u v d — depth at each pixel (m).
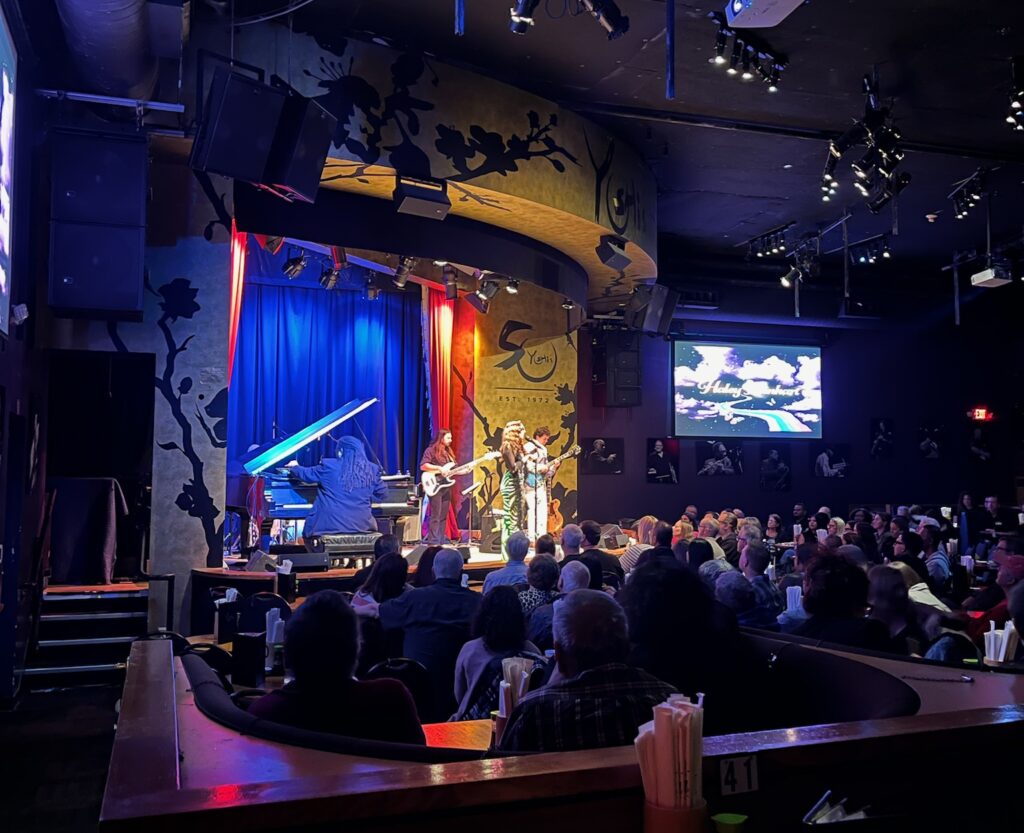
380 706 2.37
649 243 9.95
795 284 13.27
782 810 1.83
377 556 5.87
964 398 16.66
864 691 2.57
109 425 8.66
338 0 6.61
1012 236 13.12
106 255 6.32
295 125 6.19
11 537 6.18
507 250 9.14
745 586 4.08
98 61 5.68
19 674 6.29
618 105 8.52
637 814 1.72
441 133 7.43
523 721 2.12
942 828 1.97
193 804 1.47
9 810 4.31
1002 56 7.42
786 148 9.49
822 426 15.75
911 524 12.38
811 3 6.56
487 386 12.22
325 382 12.36
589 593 2.27
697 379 15.01
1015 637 3.85
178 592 7.19
